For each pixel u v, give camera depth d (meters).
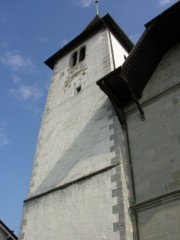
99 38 17.53
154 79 11.91
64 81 17.19
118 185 9.46
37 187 12.43
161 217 8.29
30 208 11.82
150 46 12.36
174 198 8.33
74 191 10.71
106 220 9.06
